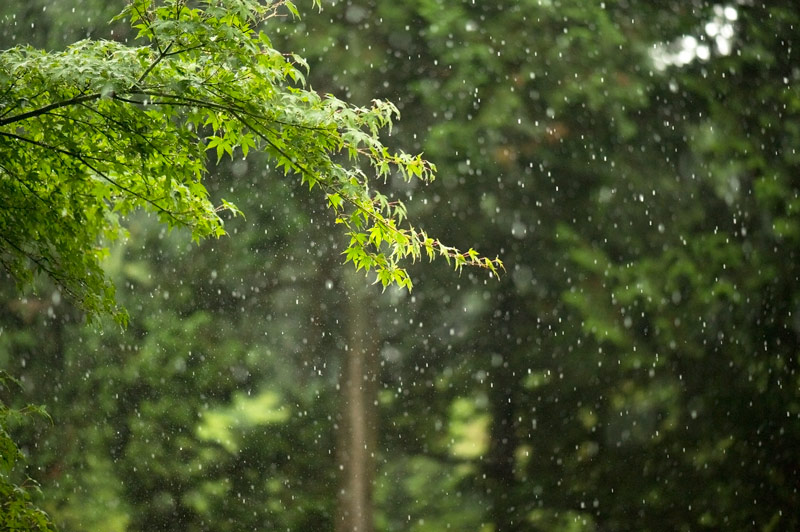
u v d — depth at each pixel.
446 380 11.77
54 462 12.59
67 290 4.91
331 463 11.66
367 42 12.41
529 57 12.46
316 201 12.38
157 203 4.86
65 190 4.70
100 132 4.46
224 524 11.73
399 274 4.90
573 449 11.65
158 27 3.94
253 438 11.87
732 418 12.26
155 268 12.51
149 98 4.20
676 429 11.96
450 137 12.05
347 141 4.48
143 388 12.31
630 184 12.29
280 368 12.01
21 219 4.63
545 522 11.47
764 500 12.37
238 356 12.09
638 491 11.73
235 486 11.80
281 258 12.27
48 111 4.22
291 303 12.14
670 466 11.90
